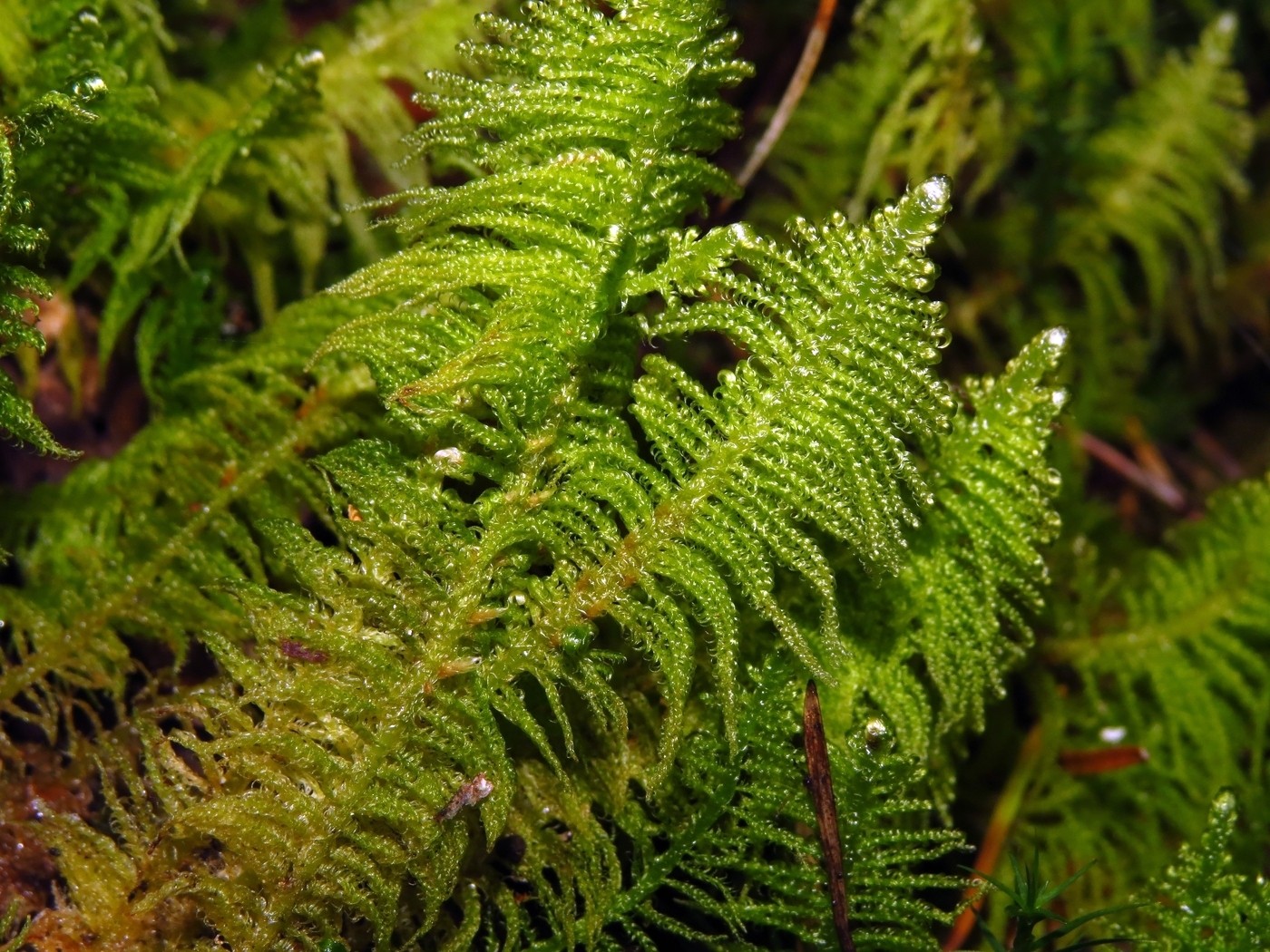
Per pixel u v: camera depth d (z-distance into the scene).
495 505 0.14
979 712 0.15
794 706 0.14
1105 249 0.22
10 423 0.14
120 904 0.14
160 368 0.17
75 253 0.17
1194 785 0.17
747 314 0.14
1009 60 0.20
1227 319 0.23
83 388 0.17
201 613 0.15
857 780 0.14
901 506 0.14
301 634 0.14
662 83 0.13
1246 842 0.17
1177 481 0.22
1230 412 0.23
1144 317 0.23
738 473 0.14
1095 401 0.21
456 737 0.14
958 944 0.17
